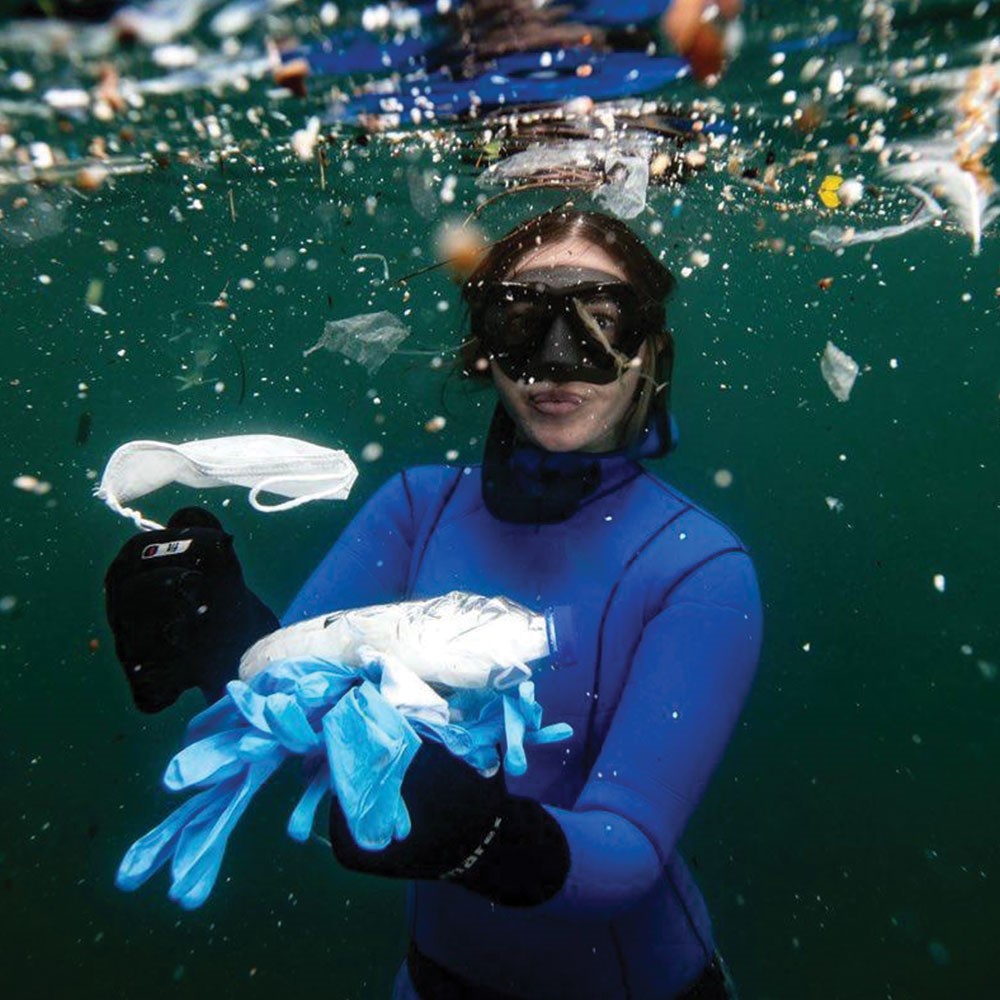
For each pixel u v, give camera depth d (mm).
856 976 5727
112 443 13656
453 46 2902
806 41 2910
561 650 1180
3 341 13219
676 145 4078
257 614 1410
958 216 4891
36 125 3820
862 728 9250
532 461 1724
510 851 1042
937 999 5461
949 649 11000
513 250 1659
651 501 1725
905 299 12930
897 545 14477
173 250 8578
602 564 1647
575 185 3283
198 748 980
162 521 10250
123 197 5922
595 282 1512
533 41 2830
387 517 1956
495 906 1729
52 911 6117
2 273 10438
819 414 18625
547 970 1716
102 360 13664
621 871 1215
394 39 2801
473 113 3682
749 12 2695
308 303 11656
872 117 3637
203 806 991
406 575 1941
